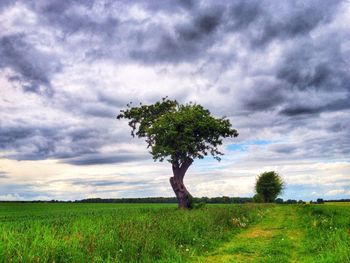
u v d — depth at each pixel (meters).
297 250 15.30
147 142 50.84
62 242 12.41
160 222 19.94
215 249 15.82
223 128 48.81
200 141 49.22
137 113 51.16
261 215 36.31
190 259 13.58
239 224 24.89
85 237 14.12
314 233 19.28
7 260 9.98
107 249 13.15
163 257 13.45
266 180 94.25
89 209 60.38
